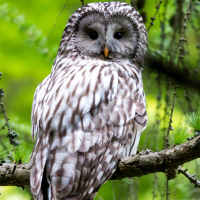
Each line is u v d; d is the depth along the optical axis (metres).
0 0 16.28
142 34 10.61
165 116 10.04
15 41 16.36
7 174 8.00
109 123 8.38
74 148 7.73
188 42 10.23
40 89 9.39
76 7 15.02
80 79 8.73
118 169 7.92
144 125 9.18
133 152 9.10
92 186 7.69
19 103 16.70
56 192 7.38
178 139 7.39
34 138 9.09
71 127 7.98
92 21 10.36
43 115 8.22
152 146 10.12
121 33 10.49
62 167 7.52
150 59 3.66
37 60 16.44
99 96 8.57
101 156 7.96
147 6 11.59
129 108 8.95
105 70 9.25
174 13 11.15
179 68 3.57
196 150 6.96
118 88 9.15
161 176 12.44
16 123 12.41
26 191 10.27
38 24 16.28
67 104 8.23
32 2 16.50
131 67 10.22
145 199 13.91
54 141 7.83
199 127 7.38
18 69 16.75
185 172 8.04
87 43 10.48
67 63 10.50
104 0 14.83
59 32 14.01
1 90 8.18
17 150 8.17
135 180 10.94
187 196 12.27
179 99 9.73
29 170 8.00
